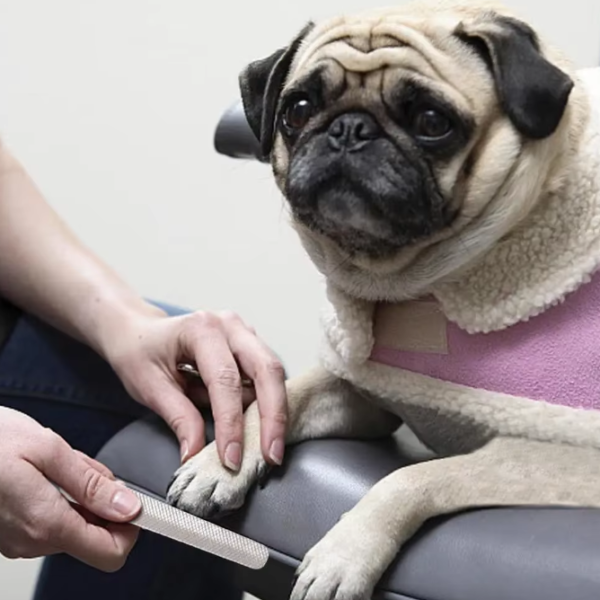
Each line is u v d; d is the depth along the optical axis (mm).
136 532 721
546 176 752
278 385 839
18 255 1067
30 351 1066
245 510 743
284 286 1624
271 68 880
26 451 708
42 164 1660
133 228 1664
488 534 627
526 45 739
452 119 743
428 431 818
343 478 733
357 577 638
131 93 1613
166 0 1568
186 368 907
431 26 776
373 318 829
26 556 742
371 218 769
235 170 1598
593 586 553
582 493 690
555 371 738
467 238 758
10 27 1620
